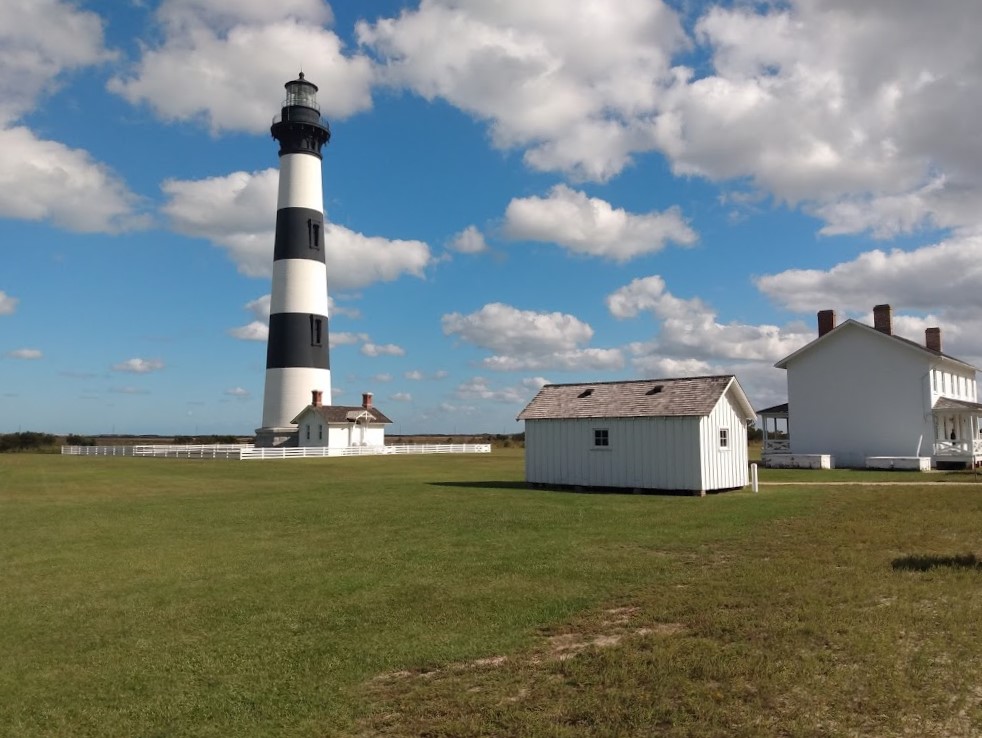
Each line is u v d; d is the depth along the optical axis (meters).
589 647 8.53
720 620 9.19
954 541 14.12
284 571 13.27
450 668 8.10
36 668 8.48
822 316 45.25
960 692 6.73
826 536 15.19
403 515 20.75
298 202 63.22
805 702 6.65
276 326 63.75
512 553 14.34
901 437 41.59
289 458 59.03
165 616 10.48
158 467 47.78
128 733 6.77
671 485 27.34
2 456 66.88
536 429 31.25
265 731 6.71
